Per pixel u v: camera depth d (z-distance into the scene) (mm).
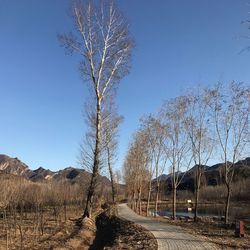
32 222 35844
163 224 34844
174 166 45625
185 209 85062
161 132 60781
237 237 24672
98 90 36562
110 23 36906
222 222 37312
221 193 94500
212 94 43438
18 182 47312
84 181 63906
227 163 34438
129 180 76375
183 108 46406
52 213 45875
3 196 38688
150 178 57750
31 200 47344
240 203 78812
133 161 69125
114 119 46125
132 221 38250
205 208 82625
